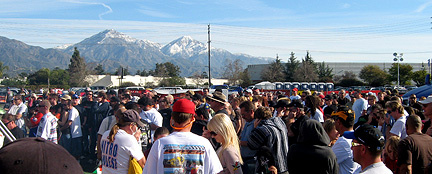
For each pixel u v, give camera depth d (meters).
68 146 9.84
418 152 4.42
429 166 4.43
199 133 6.18
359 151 3.17
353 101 12.35
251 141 5.04
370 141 3.04
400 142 4.57
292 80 70.56
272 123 5.12
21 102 10.73
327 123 4.74
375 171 3.04
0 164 1.24
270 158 4.12
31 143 1.33
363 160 3.15
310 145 3.85
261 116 5.25
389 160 5.09
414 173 4.49
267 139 4.90
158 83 63.75
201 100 9.37
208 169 3.35
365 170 3.11
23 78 80.81
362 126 3.14
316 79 67.75
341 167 4.36
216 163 3.41
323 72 76.94
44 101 8.06
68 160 1.38
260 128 5.00
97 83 47.47
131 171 4.52
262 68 82.88
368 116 7.85
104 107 10.60
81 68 67.94
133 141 4.59
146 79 67.69
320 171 3.73
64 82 67.75
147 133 6.88
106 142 4.72
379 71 65.88
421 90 12.93
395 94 12.77
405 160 4.45
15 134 8.27
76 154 9.96
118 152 4.53
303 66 69.62
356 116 10.85
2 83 69.81
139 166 4.58
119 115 6.15
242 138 6.02
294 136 6.11
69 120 9.80
